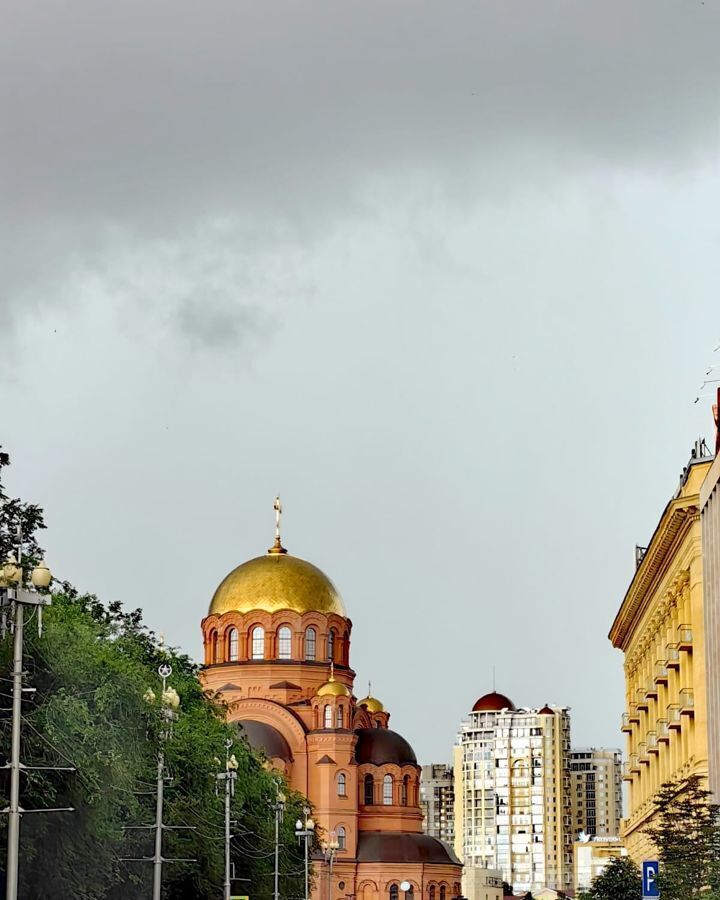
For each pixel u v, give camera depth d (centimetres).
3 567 5784
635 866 11225
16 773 5419
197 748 9475
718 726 9275
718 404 10150
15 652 5512
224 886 9506
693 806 8425
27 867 6306
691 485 10338
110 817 6794
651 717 12269
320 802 18025
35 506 7388
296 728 18188
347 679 18900
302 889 13350
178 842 8600
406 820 18875
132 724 7275
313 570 19125
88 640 7488
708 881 8056
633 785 14200
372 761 18938
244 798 10988
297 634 18550
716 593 9331
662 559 11375
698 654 10012
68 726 6456
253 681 18400
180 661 11750
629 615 13762
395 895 18225
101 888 6825
